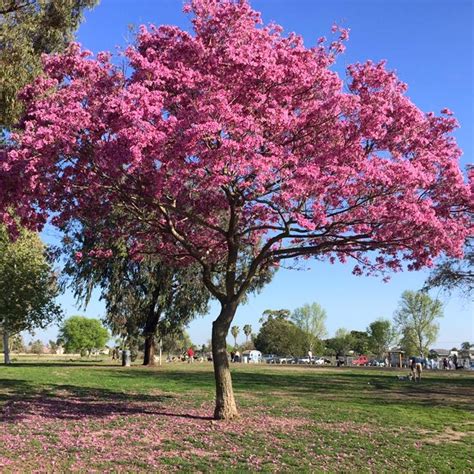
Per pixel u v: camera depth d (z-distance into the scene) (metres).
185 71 10.98
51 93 11.56
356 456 9.90
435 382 29.05
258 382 24.58
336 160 11.21
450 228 11.54
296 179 10.51
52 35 15.30
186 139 9.76
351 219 12.09
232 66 10.91
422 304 90.50
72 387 19.45
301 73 11.34
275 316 110.81
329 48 12.34
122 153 9.91
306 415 14.41
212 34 11.88
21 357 89.06
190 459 9.22
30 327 35.66
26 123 10.67
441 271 30.64
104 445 10.00
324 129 11.64
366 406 16.81
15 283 33.25
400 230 11.22
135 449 9.81
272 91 11.48
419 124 12.09
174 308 34.72
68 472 8.19
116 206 13.52
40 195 11.56
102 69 11.58
